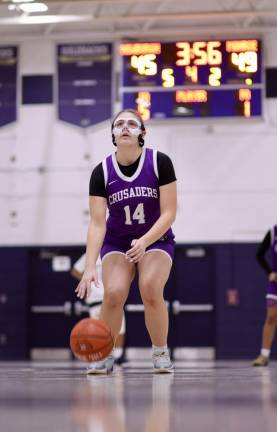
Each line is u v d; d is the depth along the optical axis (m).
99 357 6.94
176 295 23.09
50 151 23.66
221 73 22.89
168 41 23.09
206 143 23.03
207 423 3.31
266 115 22.91
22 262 23.50
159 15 21.80
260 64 22.77
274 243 15.70
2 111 23.89
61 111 23.69
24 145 23.75
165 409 3.91
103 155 23.50
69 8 22.81
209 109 22.95
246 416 3.58
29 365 17.20
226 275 22.81
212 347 22.86
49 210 23.52
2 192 23.69
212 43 22.88
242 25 22.88
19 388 5.60
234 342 22.66
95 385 5.96
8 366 16.11
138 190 8.04
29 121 23.78
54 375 8.48
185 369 11.85
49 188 23.58
